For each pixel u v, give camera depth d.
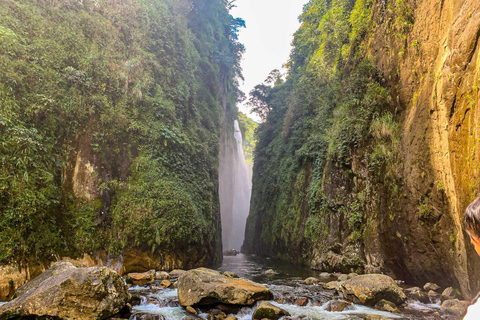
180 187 13.96
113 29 14.29
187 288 7.02
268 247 23.75
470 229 1.29
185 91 17.98
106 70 12.66
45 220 8.95
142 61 15.16
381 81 11.85
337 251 12.94
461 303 6.21
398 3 10.52
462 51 6.32
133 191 11.94
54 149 9.97
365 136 12.19
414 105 9.27
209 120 22.05
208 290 6.73
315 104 19.95
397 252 9.38
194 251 13.47
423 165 8.13
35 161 8.97
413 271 8.74
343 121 13.95
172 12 20.23
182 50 19.34
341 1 16.66
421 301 7.20
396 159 9.88
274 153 28.11
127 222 11.23
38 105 9.59
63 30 11.60
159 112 14.78
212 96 24.84
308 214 17.12
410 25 9.95
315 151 17.73
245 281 8.09
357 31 14.26
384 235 10.09
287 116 25.00
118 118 12.45
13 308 5.23
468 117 6.07
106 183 11.25
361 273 11.12
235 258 23.58
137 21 16.08
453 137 6.48
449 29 7.09
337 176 14.11
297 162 21.03
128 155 12.57
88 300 5.66
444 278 7.58
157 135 13.89
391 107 11.01
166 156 14.19
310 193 16.72
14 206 8.06
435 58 8.17
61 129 10.34
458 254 6.79
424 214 8.01
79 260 9.53
